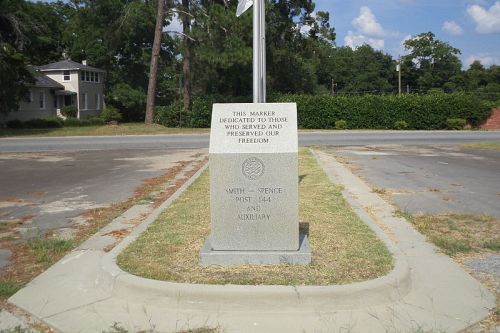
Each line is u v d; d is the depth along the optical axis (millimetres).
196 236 6957
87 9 57156
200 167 16172
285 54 51469
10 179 14102
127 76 64500
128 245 6543
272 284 5062
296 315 4805
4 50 38219
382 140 28766
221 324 4633
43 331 4621
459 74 90125
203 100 41688
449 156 19656
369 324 4613
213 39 39656
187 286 5012
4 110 40000
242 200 5844
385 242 6633
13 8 44562
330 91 91625
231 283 5105
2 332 4551
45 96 51594
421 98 42312
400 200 10250
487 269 6031
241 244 5875
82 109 55625
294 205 5809
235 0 41031
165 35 59188
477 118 42719
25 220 8844
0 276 5961
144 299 5082
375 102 42062
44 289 5480
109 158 19688
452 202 10031
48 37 60500
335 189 10898
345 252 6164
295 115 5902
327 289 4914
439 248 6801
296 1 51281
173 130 36875
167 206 9172
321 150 22203
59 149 24000
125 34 55750
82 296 5277
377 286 5016
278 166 5797
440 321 4672
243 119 5891
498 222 8266
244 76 46438
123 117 59625
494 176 13914
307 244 6082
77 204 10258
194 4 41719
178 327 4586
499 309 4918
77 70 54312
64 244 7176
